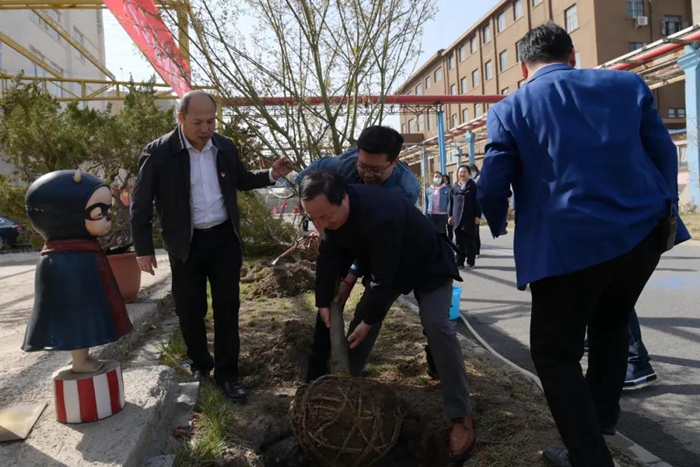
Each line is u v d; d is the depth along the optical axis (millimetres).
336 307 3248
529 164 2467
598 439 2381
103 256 2684
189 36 5289
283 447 3191
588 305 2402
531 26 37406
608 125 2369
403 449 3336
